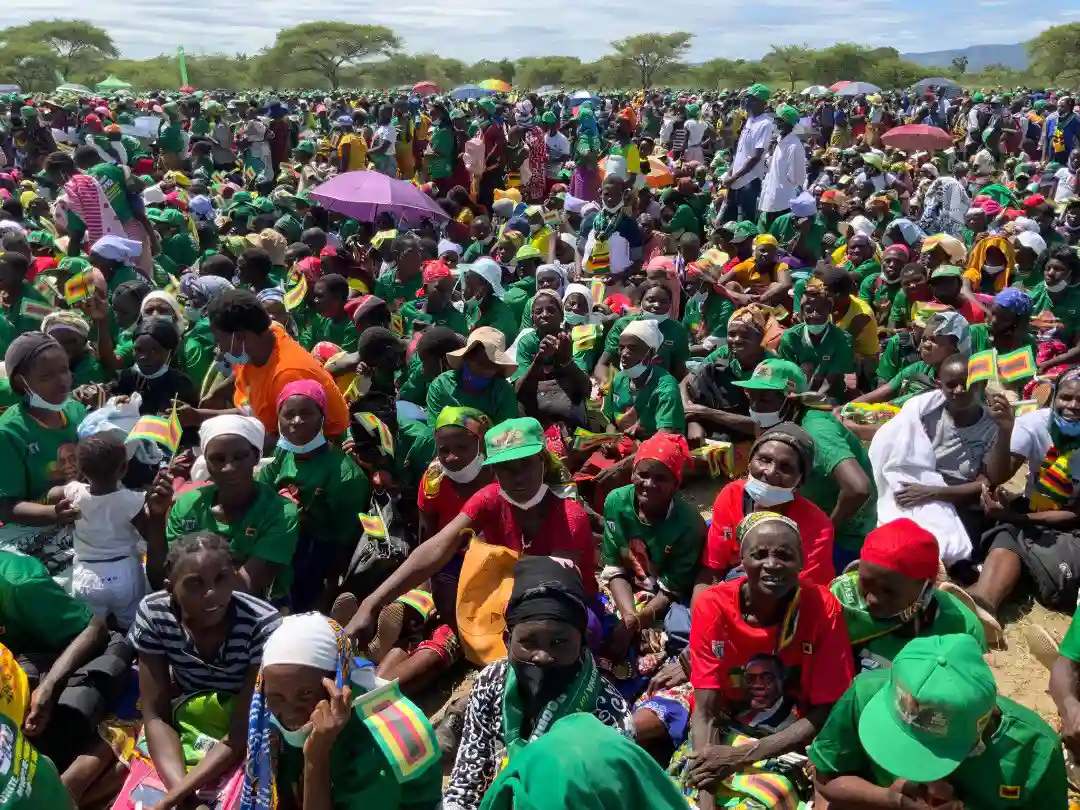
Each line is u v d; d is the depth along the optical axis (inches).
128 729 172.2
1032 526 225.5
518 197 651.5
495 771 148.4
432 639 201.0
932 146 875.4
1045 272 366.0
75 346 285.0
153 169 736.3
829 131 1229.1
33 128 772.0
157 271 421.4
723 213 562.6
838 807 140.1
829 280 330.0
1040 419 231.8
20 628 175.0
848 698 136.9
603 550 213.5
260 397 251.8
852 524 221.5
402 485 243.3
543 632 136.7
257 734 134.2
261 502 195.3
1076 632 164.1
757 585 153.6
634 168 642.8
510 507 195.2
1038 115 1149.7
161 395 279.6
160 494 191.9
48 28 4407.0
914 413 237.5
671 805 80.3
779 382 228.8
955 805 129.3
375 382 260.1
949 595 171.9
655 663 195.2
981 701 122.4
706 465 277.0
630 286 425.1
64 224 422.9
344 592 221.6
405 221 498.6
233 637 154.7
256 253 380.5
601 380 321.1
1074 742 159.0
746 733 161.5
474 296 351.3
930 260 390.6
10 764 127.3
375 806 133.3
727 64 4416.8
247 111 1071.6
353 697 134.4
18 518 212.1
